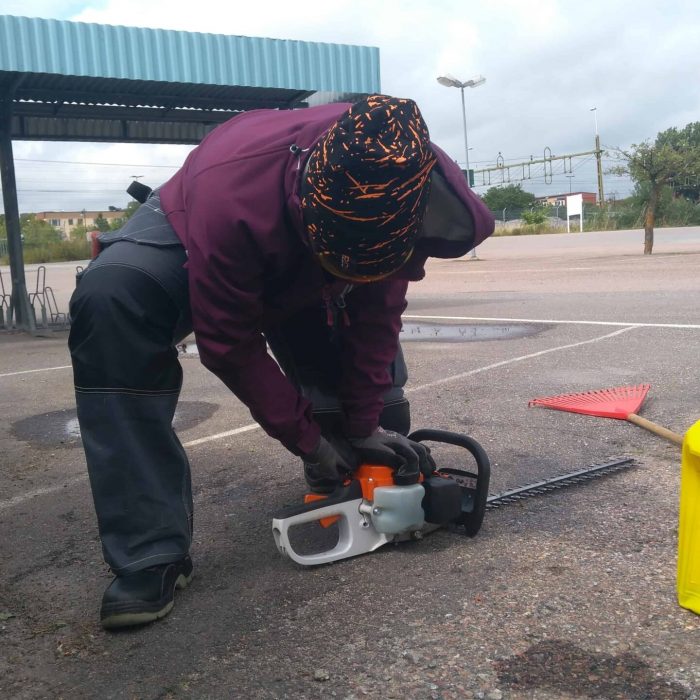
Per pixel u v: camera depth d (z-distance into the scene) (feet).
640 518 9.50
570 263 65.26
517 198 278.05
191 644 7.29
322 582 8.29
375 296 7.89
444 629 7.18
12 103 37.35
